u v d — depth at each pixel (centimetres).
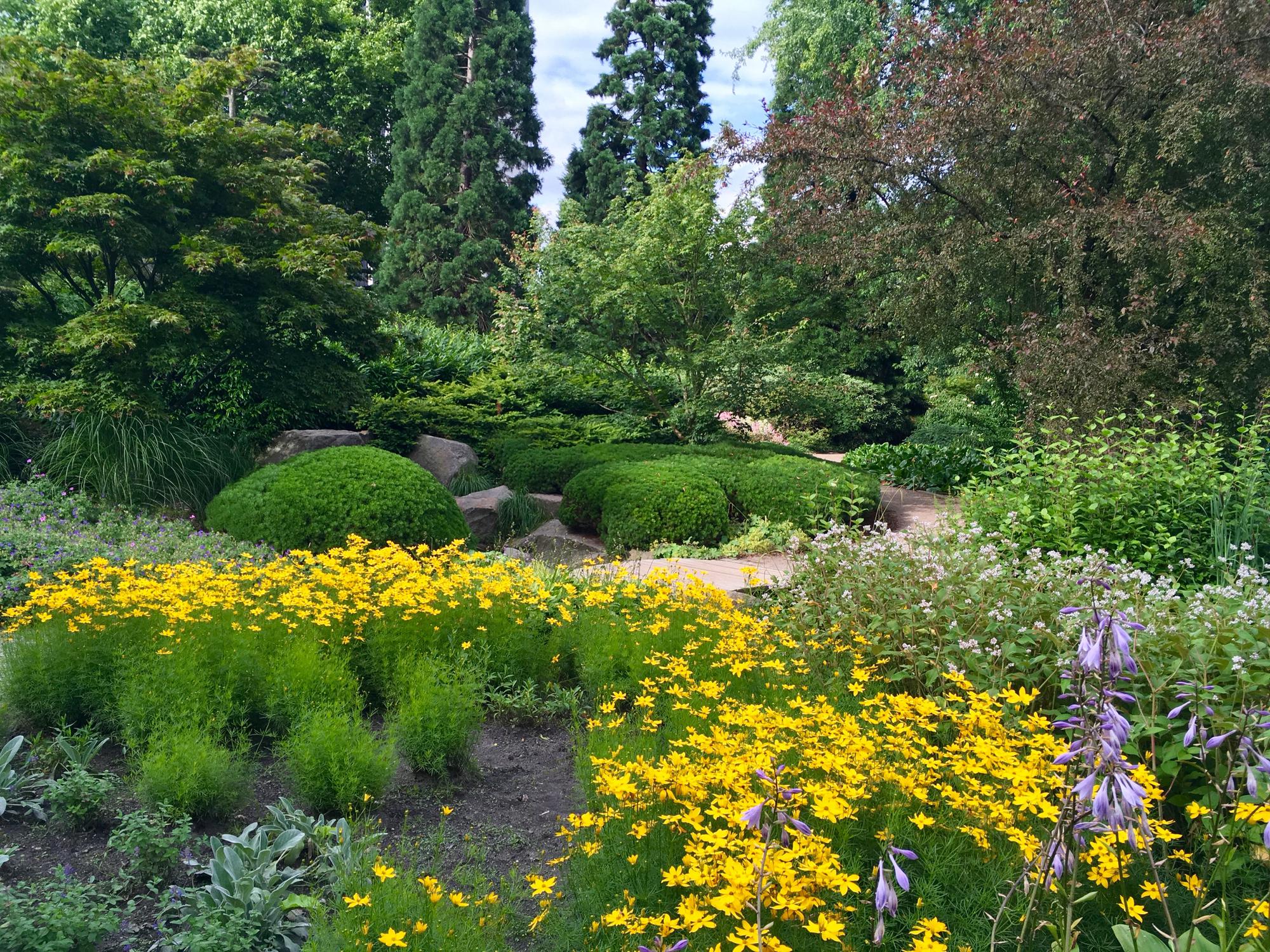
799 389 1532
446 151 2666
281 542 812
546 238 1569
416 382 1531
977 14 1546
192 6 2833
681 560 870
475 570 580
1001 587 477
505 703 468
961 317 1250
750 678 450
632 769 291
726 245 1496
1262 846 277
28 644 427
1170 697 354
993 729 341
